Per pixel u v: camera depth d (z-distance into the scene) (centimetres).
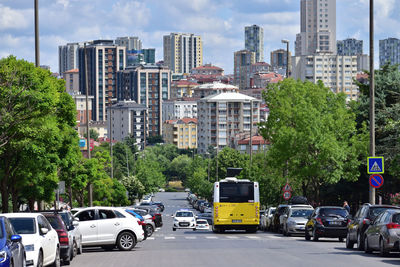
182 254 4041
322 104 9206
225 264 3281
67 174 8338
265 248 4550
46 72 5697
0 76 4553
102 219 4647
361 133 9556
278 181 10469
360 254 3919
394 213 3694
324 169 8706
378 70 9331
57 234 3391
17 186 5781
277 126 9394
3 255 2292
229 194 7294
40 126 4722
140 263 3462
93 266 3391
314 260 3469
